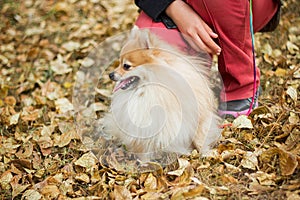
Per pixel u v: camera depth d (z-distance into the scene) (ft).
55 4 7.18
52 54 6.13
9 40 6.50
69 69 5.71
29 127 4.81
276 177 3.62
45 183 3.98
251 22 4.09
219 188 3.56
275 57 5.31
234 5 3.93
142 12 4.35
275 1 4.25
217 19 4.00
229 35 4.06
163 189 3.69
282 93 4.50
